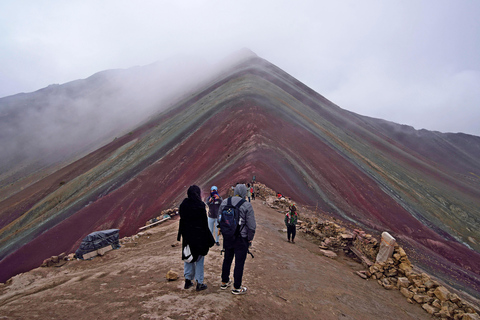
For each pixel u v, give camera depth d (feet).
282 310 13.65
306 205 103.65
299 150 172.35
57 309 12.15
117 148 254.68
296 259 26.16
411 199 164.35
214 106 252.01
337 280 21.88
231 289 14.99
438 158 596.29
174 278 16.56
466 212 173.88
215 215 23.22
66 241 111.55
